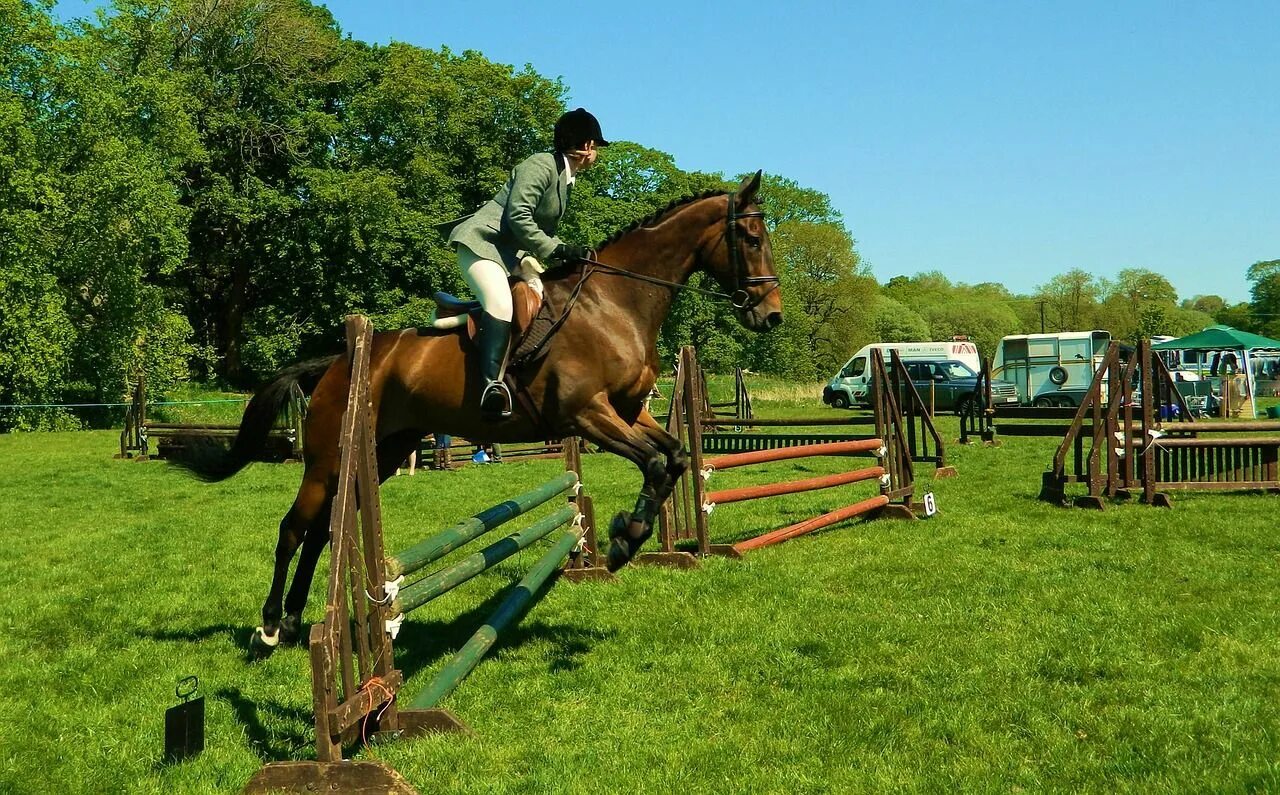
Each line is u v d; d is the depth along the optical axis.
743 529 9.55
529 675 5.06
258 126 37.25
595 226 39.94
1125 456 10.56
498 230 5.05
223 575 8.00
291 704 4.77
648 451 4.94
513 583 7.34
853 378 36.00
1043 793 3.53
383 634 4.09
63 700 4.94
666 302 5.29
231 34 37.44
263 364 38.12
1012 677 4.80
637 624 5.94
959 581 6.84
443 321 5.02
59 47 28.12
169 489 14.31
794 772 3.75
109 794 3.83
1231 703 4.36
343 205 35.53
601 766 3.85
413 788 3.58
